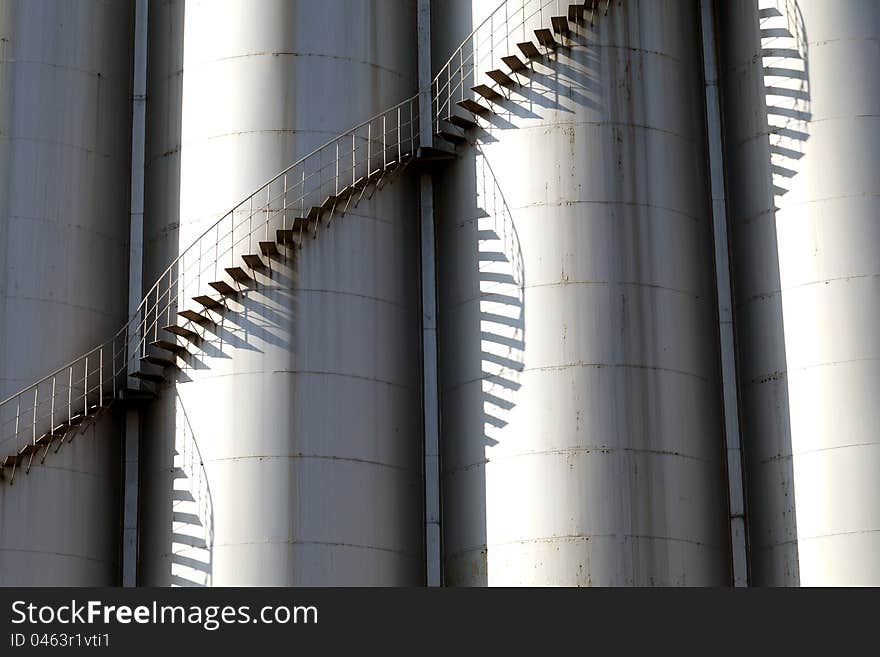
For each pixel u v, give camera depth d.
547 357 49.97
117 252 53.56
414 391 52.00
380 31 53.81
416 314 52.66
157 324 52.22
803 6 52.22
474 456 50.56
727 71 53.62
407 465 51.25
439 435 52.00
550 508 48.94
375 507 50.19
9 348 51.31
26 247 52.12
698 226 52.28
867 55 51.50
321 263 51.22
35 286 51.91
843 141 50.88
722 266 52.66
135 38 55.66
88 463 51.22
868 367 49.31
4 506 49.81
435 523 51.34
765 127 52.09
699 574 49.31
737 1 53.66
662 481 49.41
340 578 49.16
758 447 50.75
